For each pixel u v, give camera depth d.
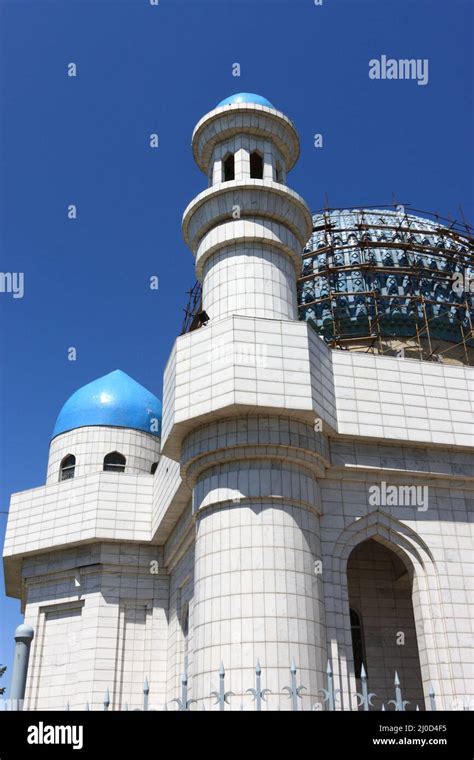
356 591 28.22
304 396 21.88
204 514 22.34
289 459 22.03
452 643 22.09
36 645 33.84
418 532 23.64
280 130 29.16
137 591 33.28
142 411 43.00
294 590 20.50
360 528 23.27
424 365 25.73
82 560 33.88
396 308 37.16
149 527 33.75
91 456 40.88
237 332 22.42
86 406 42.69
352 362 24.88
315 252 37.94
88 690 30.70
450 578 23.19
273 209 27.00
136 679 31.69
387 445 24.41
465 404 25.55
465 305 37.41
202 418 22.34
